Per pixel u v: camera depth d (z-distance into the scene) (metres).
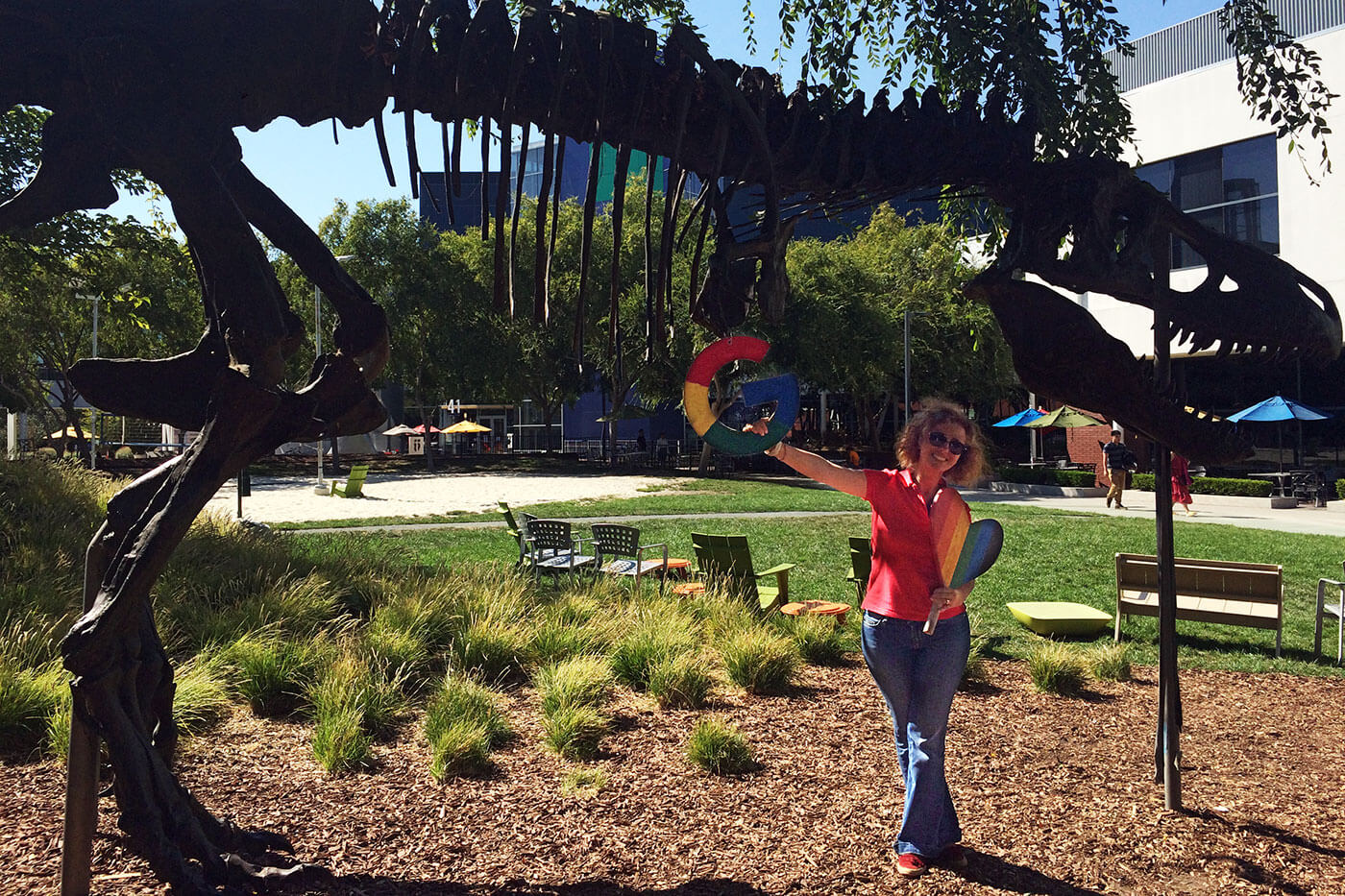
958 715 6.01
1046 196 4.54
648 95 3.80
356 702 5.48
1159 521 4.56
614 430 40.03
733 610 8.20
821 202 4.57
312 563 9.05
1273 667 7.53
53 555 7.77
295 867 3.39
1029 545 14.40
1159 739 4.82
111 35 3.11
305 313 35.38
